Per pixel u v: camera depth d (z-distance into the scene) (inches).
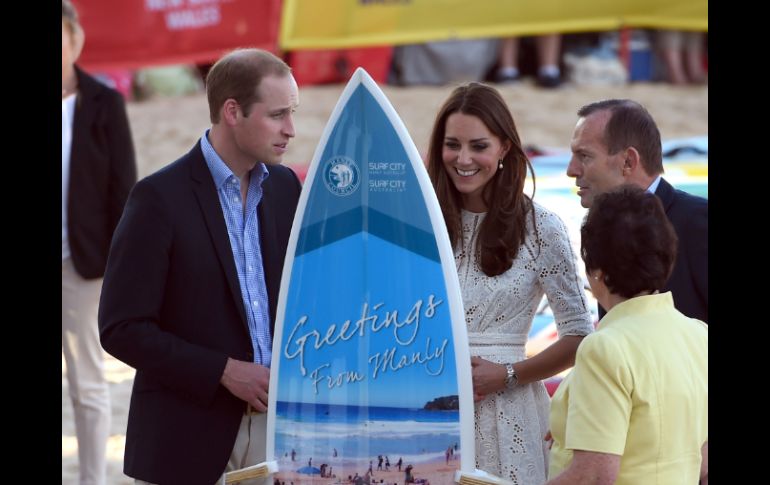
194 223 487.2
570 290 493.0
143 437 492.1
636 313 388.5
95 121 730.8
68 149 725.9
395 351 467.2
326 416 470.6
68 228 721.0
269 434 475.2
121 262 481.4
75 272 726.5
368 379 467.8
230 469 498.3
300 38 1456.7
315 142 1488.7
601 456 366.9
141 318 476.7
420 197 468.8
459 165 487.8
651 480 376.5
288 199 523.5
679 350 385.1
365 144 474.6
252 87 480.4
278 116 485.1
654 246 382.3
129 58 1493.6
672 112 1492.4
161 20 1480.1
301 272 478.3
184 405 487.5
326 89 1624.0
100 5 1493.6
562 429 397.1
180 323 487.5
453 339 460.8
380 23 1438.2
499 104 487.2
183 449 486.0
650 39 1599.4
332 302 474.6
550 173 945.5
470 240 501.4
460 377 459.2
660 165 498.0
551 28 1401.3
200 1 1470.2
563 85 1588.3
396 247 470.0
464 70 1601.9
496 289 492.4
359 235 473.4
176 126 1605.6
